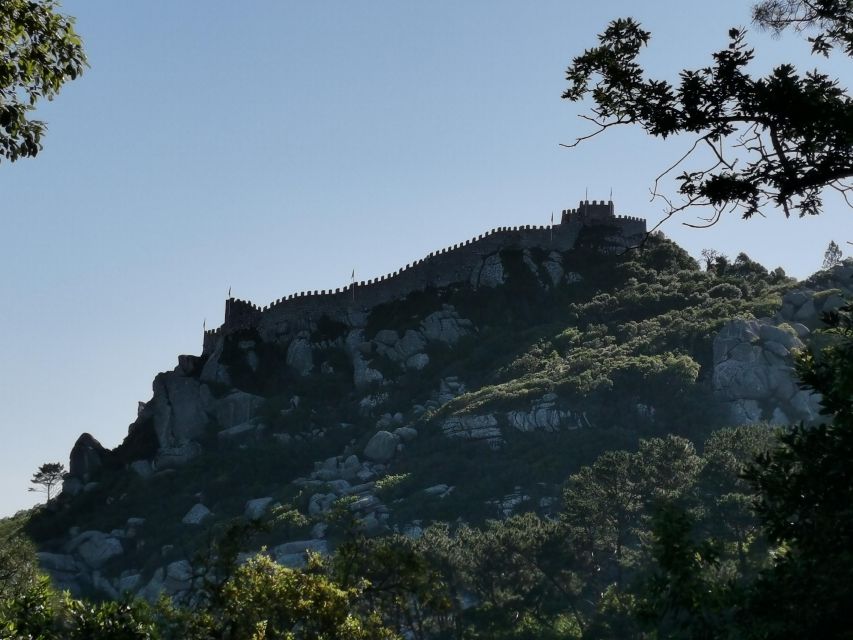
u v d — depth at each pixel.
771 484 25.09
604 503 93.75
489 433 153.62
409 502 139.62
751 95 23.38
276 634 42.50
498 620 85.88
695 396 147.00
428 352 199.25
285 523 141.75
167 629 42.78
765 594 25.42
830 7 24.75
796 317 162.12
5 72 24.23
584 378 157.25
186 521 167.38
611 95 25.12
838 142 22.89
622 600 77.19
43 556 163.12
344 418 191.50
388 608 74.38
